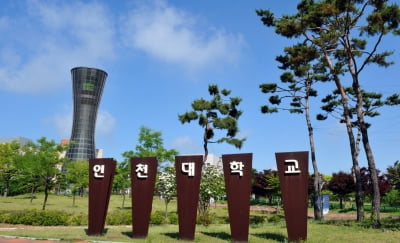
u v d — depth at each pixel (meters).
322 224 19.66
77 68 105.25
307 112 27.19
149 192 14.12
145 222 13.87
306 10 23.30
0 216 18.95
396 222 20.52
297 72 25.06
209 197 22.44
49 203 39.00
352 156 22.12
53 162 28.23
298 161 12.88
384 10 16.70
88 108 104.19
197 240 13.16
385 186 40.03
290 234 12.62
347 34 19.14
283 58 25.81
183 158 13.99
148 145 34.84
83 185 38.09
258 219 25.44
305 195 12.63
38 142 28.36
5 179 44.31
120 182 37.88
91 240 12.80
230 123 25.75
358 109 19.25
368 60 19.09
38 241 12.47
